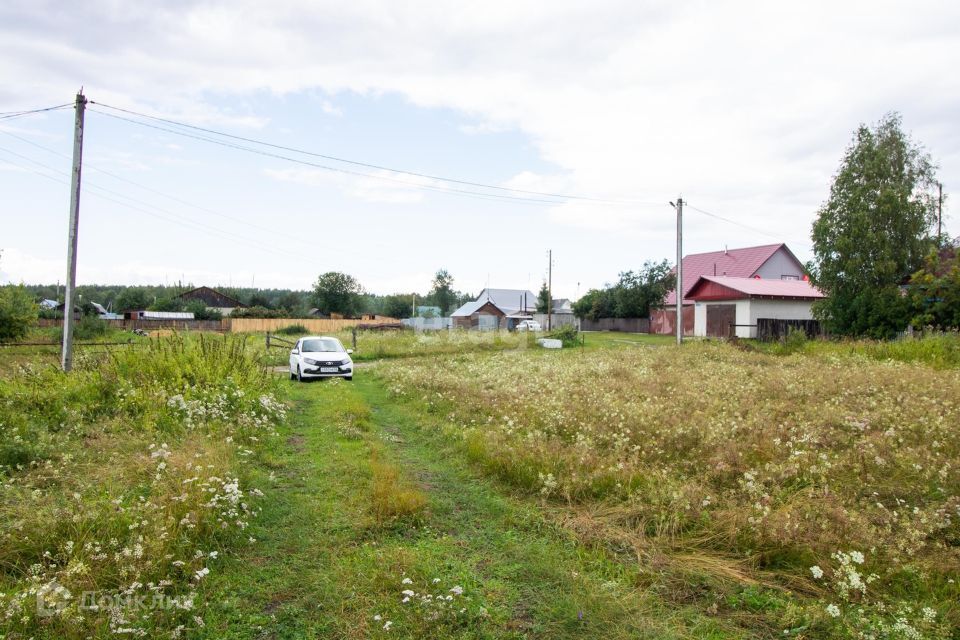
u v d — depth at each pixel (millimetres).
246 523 4836
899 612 3609
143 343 12500
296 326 50344
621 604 3873
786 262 47781
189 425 7746
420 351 27047
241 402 9398
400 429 9711
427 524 5289
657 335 44531
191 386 9984
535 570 4355
